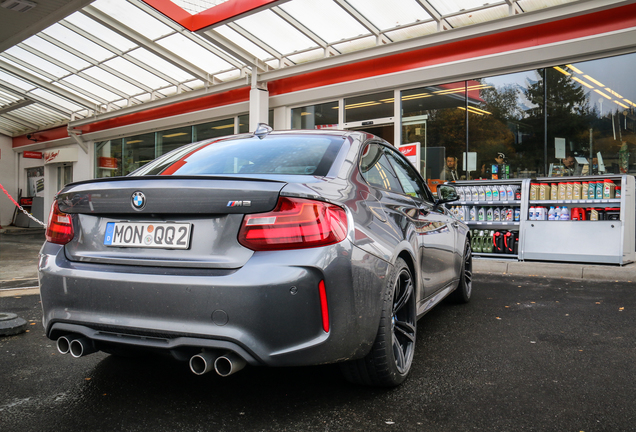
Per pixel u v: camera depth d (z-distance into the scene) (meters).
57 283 2.18
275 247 1.92
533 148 8.19
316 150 2.59
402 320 2.63
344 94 10.31
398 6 8.09
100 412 2.21
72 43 11.11
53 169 19.55
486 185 8.08
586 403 2.29
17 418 2.14
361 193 2.38
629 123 7.35
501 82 8.49
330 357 1.97
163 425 2.07
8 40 9.51
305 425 2.07
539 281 6.02
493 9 7.89
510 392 2.43
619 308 4.37
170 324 1.95
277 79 10.78
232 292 1.87
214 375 2.68
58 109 16.11
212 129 13.16
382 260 2.22
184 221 2.05
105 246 2.19
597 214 6.80
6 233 17.33
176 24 9.41
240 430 2.03
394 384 2.43
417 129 9.50
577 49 7.55
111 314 2.06
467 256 4.67
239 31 9.27
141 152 15.38
